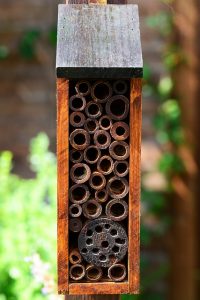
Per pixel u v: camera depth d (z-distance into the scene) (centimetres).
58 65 168
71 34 176
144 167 440
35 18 459
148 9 425
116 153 178
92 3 187
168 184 435
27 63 464
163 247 442
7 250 304
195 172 429
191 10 418
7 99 468
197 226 434
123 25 180
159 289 447
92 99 174
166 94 432
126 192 178
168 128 432
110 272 181
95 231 180
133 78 171
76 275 182
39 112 468
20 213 329
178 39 425
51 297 243
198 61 422
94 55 171
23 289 288
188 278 433
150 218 439
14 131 469
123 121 177
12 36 461
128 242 180
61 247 179
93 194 180
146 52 435
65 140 174
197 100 426
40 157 362
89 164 178
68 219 178
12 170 468
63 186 176
